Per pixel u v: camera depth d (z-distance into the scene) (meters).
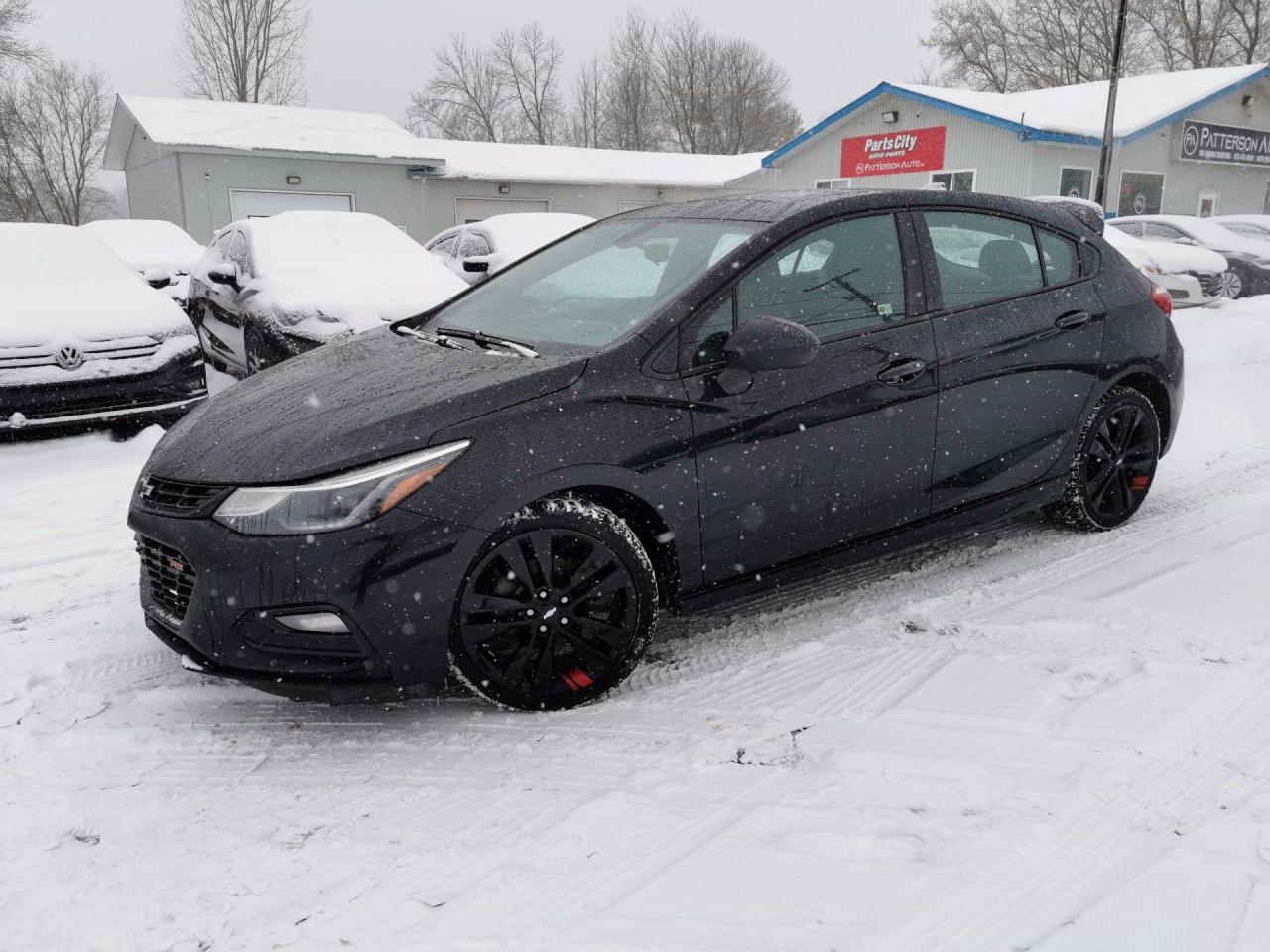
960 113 21.73
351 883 2.21
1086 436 4.19
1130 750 2.63
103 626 3.72
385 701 2.80
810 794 2.49
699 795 2.51
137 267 12.90
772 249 3.32
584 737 2.84
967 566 4.10
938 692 3.01
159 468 2.96
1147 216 15.66
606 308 3.36
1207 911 2.01
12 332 6.09
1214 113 23.98
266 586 2.65
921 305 3.64
